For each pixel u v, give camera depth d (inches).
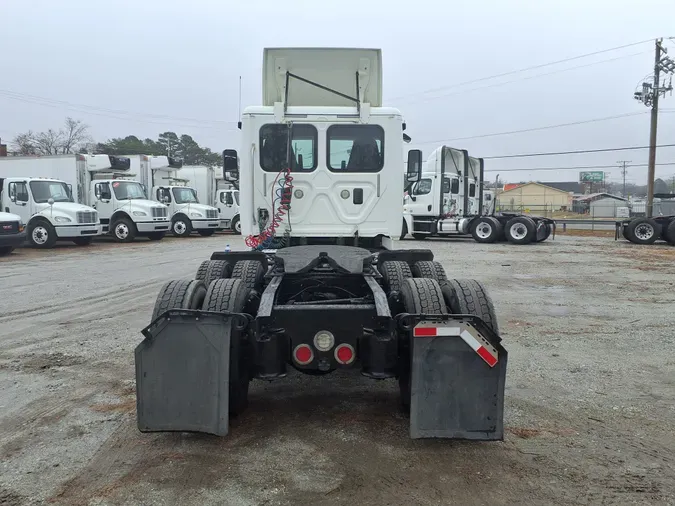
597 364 222.1
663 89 1291.8
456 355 134.6
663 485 127.6
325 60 262.5
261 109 251.3
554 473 133.3
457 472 134.0
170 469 135.4
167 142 3056.1
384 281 202.4
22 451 145.4
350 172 252.8
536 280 461.1
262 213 254.2
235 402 154.7
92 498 122.1
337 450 146.0
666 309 336.5
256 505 119.3
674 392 189.6
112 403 179.9
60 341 258.8
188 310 137.2
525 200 3676.2
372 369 148.4
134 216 901.2
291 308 149.3
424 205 927.7
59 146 2527.1
